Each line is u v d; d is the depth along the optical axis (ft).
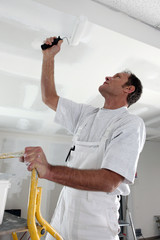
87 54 4.53
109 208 2.62
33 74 5.65
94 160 2.68
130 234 13.07
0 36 4.03
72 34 3.71
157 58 4.55
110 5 3.61
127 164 2.24
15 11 3.24
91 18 3.42
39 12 3.25
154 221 14.62
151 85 6.03
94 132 3.03
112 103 3.50
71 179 1.93
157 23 4.02
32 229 1.90
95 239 2.43
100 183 1.99
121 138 2.42
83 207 2.55
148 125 11.69
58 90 6.80
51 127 12.18
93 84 6.20
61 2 3.24
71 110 3.61
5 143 13.34
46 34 3.86
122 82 3.55
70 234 2.52
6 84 6.45
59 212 2.95
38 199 2.32
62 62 4.92
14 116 10.12
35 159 1.84
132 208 13.92
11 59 4.90
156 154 16.61
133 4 3.52
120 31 3.68
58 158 14.24
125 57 4.57
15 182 12.18
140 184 15.02
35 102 8.00
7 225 2.19
